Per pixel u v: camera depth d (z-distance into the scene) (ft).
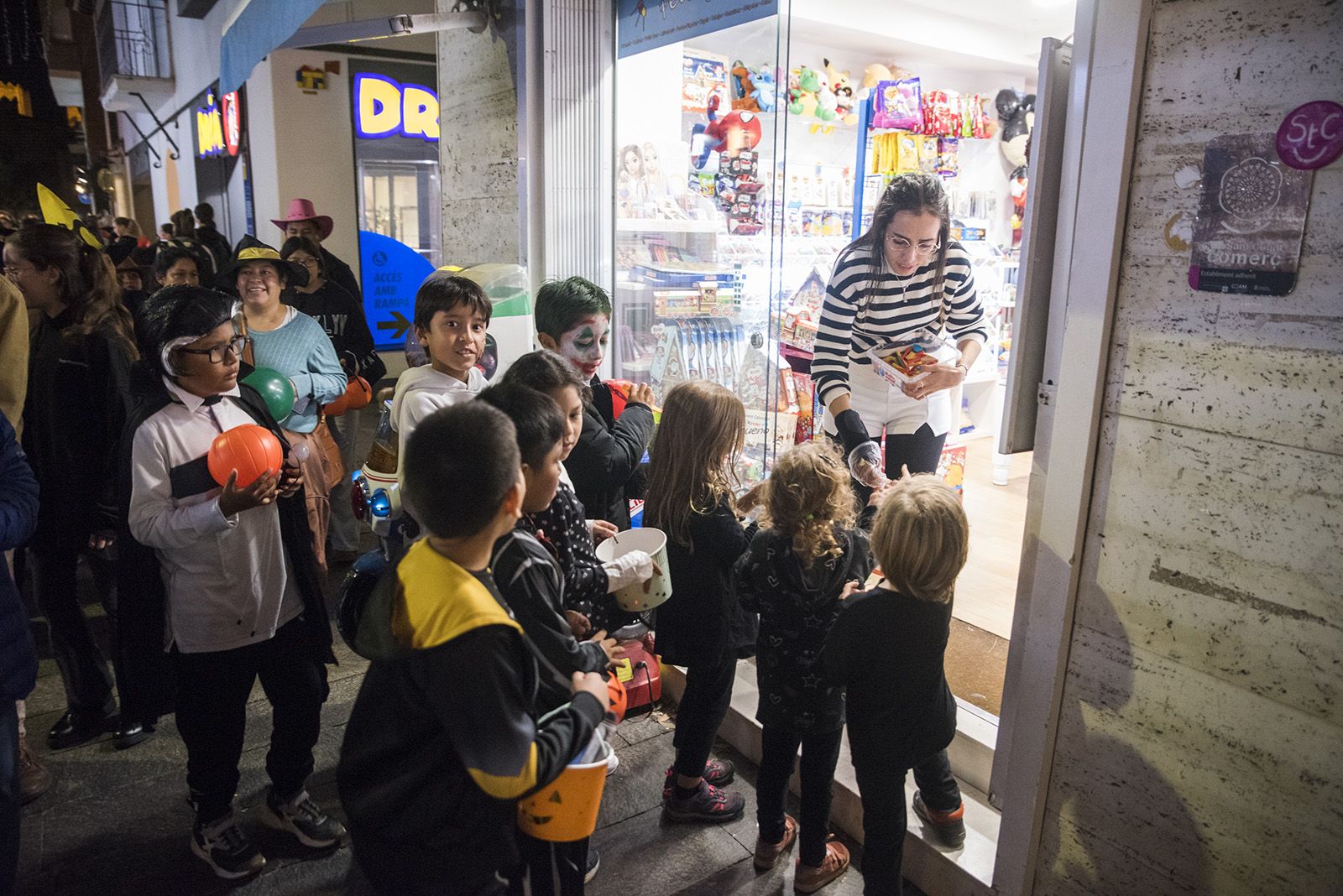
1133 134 4.99
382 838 4.09
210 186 32.12
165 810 7.93
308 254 12.60
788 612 6.44
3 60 41.93
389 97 24.64
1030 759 6.06
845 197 12.90
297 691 7.07
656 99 10.24
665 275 10.52
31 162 43.78
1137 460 5.22
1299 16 4.25
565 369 5.97
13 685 5.02
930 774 6.81
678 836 7.63
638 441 7.57
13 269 8.05
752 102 8.98
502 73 11.18
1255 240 4.54
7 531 5.08
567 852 4.87
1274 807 4.84
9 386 7.28
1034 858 6.17
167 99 36.37
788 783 7.50
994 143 15.92
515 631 3.85
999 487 16.66
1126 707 5.49
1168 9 4.77
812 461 6.31
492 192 11.93
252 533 6.56
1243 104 4.51
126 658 6.55
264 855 7.35
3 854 4.99
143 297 16.35
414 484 3.88
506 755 3.76
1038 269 6.23
